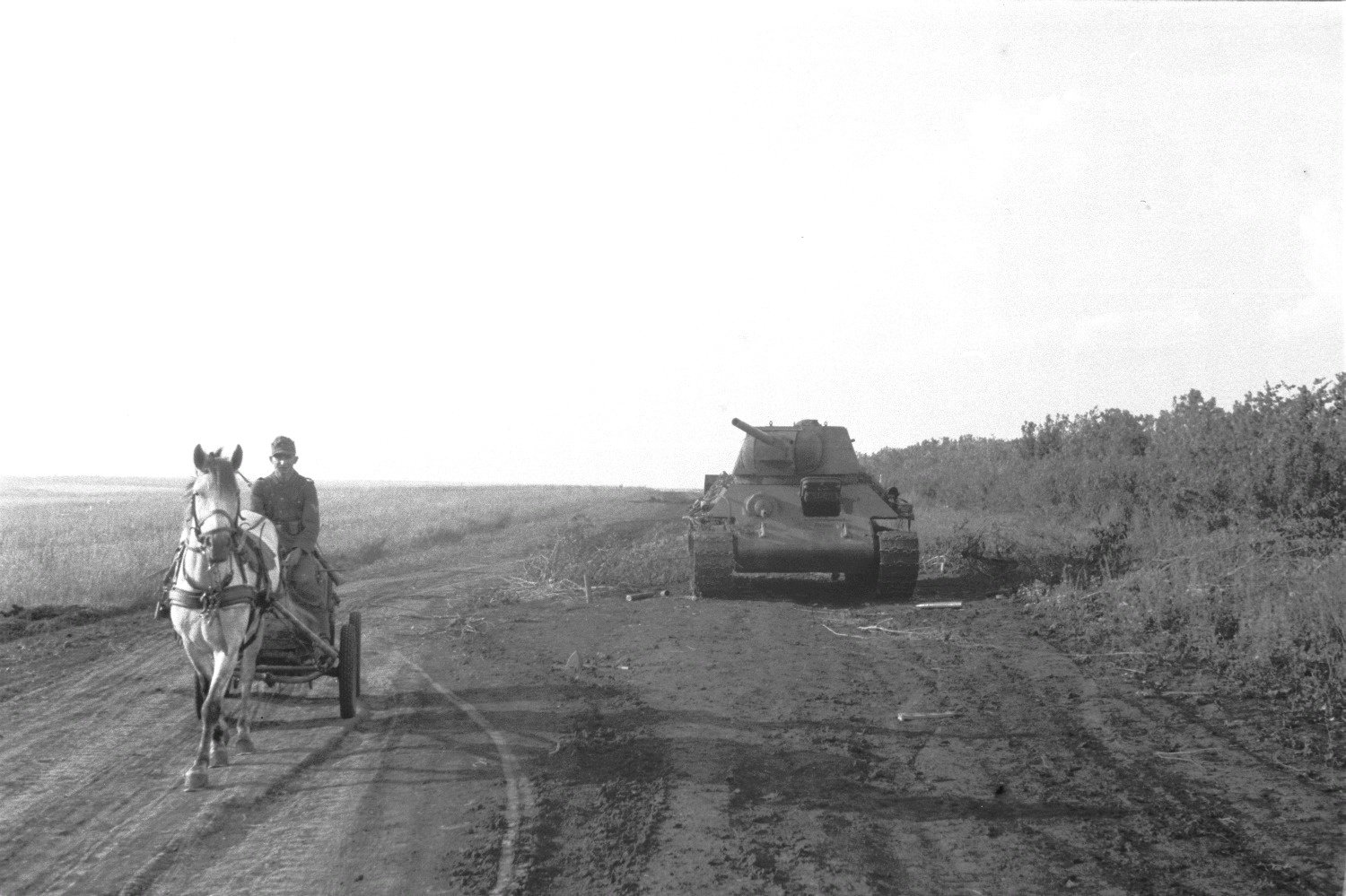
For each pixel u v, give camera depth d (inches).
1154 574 564.1
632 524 1381.6
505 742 336.2
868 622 550.3
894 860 236.4
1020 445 1328.7
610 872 232.2
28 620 624.1
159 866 240.4
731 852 241.1
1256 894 215.5
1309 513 658.8
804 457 661.9
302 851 248.2
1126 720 347.9
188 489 314.5
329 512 1841.8
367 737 346.0
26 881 232.8
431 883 228.8
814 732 337.7
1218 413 859.4
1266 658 405.1
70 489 4416.8
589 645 501.0
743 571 673.0
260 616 323.3
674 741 329.4
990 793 280.1
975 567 765.9
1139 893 217.2
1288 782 282.4
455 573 865.5
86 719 375.9
